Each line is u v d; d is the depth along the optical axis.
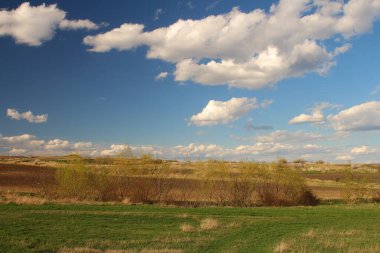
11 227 24.92
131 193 45.81
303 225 30.36
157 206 39.94
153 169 49.47
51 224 26.70
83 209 34.72
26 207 34.00
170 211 35.94
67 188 44.91
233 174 48.94
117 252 19.41
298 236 25.38
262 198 47.56
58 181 47.28
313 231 27.31
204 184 48.84
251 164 49.44
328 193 61.50
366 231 27.94
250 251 20.84
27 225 25.88
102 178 45.53
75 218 29.59
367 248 21.27
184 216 32.72
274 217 34.53
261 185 48.62
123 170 47.28
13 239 21.44
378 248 21.36
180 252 19.88
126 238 23.34
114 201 43.88
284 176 48.16
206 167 50.41
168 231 26.08
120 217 31.06
